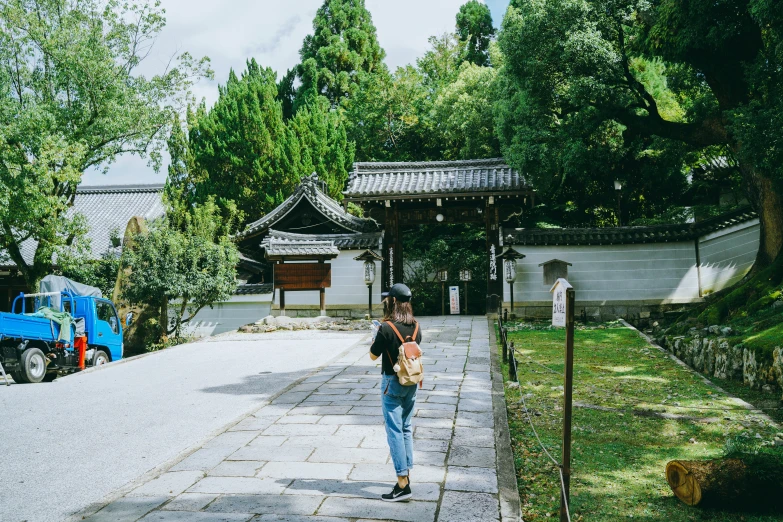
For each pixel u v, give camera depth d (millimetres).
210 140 24719
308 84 33969
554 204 20969
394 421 4168
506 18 13805
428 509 3869
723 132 12078
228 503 4008
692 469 4109
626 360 9680
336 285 18875
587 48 11914
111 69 17734
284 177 23688
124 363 11961
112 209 28828
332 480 4426
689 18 10250
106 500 4180
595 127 13398
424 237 23297
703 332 9945
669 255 16328
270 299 19062
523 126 14180
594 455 5207
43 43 16844
